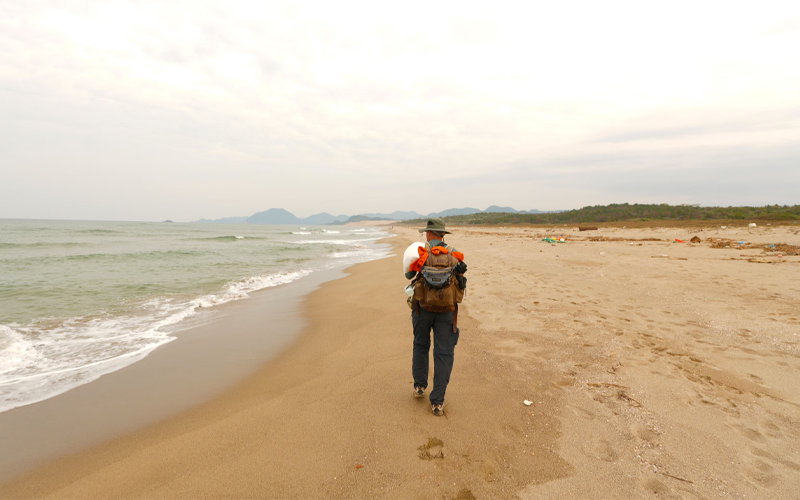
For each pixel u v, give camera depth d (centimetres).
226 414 300
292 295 847
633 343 427
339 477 216
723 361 368
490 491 203
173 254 1888
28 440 269
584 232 3866
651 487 201
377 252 2292
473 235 4034
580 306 598
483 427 266
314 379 364
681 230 3297
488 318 547
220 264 1483
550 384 332
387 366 390
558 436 252
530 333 474
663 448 235
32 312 670
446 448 242
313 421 280
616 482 206
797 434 246
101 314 660
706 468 215
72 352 462
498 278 873
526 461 227
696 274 826
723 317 510
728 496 192
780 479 204
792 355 378
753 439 242
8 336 528
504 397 311
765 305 559
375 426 270
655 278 799
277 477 217
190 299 791
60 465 238
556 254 1373
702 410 279
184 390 352
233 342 500
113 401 330
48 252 1962
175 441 260
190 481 216
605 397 304
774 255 1136
